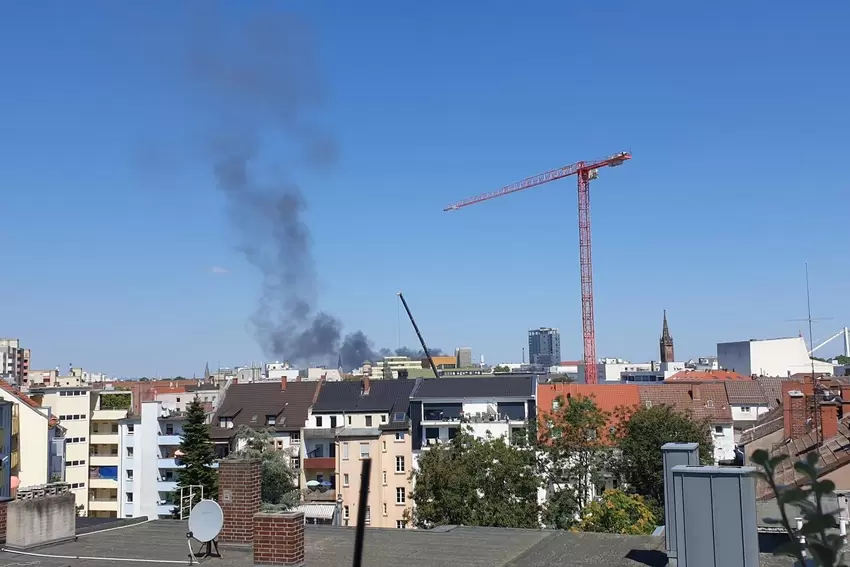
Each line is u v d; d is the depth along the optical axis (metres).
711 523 10.53
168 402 110.75
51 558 14.92
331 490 73.25
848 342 139.25
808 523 3.91
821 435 32.38
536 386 78.25
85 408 91.12
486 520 43.66
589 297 157.50
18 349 178.88
